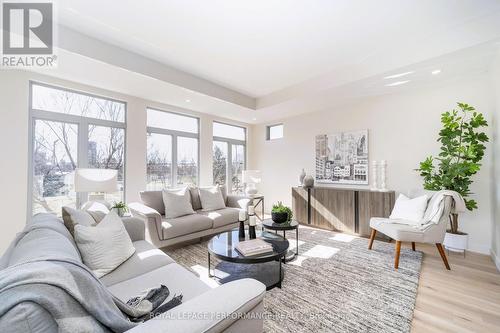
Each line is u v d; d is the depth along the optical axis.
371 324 1.62
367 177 4.07
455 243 2.89
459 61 2.66
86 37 2.50
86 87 3.33
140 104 3.93
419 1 2.03
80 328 0.67
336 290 2.05
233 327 0.83
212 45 2.73
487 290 2.08
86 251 1.49
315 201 4.35
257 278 2.25
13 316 0.57
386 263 2.64
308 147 4.98
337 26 2.38
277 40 2.64
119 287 1.35
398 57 2.80
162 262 1.72
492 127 2.87
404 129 3.71
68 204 3.24
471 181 2.84
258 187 5.98
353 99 4.16
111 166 3.68
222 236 2.52
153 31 2.46
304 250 3.06
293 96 4.05
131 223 2.21
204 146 5.00
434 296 1.99
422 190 3.09
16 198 2.75
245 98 4.52
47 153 3.09
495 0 2.01
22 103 2.80
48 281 0.65
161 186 4.36
